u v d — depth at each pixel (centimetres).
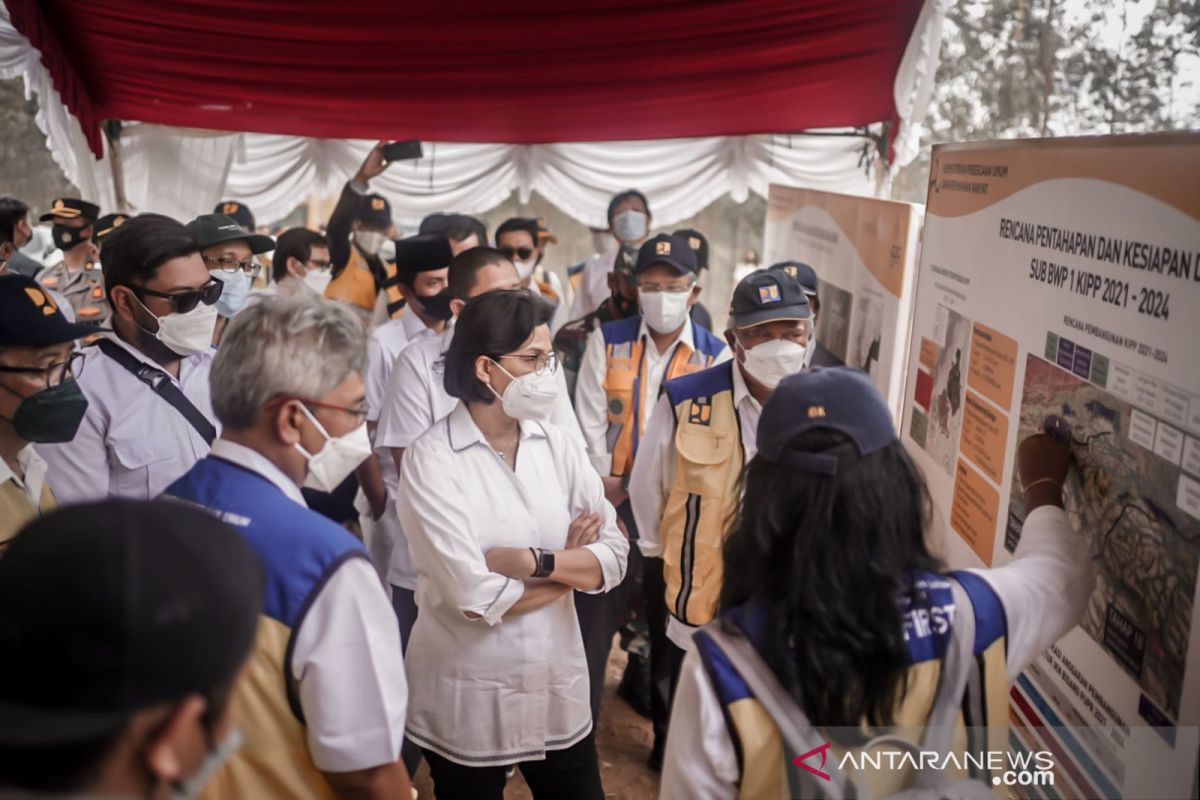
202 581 114
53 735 103
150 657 107
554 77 562
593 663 369
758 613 163
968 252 280
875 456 161
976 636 164
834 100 543
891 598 157
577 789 283
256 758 179
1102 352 201
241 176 703
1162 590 179
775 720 158
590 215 698
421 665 271
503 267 392
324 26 528
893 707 158
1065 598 181
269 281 754
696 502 327
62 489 296
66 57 556
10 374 243
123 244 297
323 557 179
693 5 488
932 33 426
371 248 631
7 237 529
